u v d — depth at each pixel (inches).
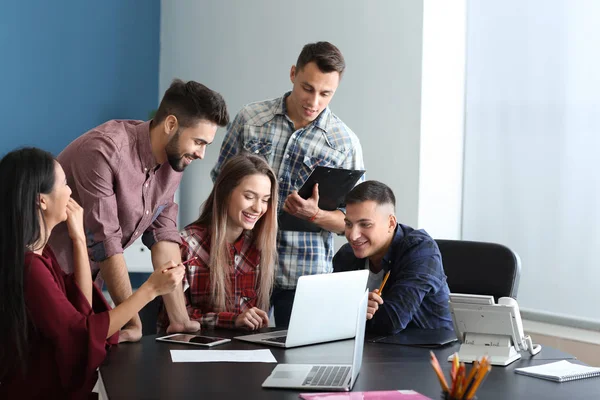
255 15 197.0
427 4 156.5
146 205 100.3
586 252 147.6
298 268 119.6
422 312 104.3
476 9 163.0
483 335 86.7
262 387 72.9
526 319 157.1
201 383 74.0
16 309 75.0
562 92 150.5
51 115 211.8
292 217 117.5
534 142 155.3
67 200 80.1
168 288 83.8
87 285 88.4
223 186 106.0
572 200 149.6
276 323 121.9
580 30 147.2
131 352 86.3
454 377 57.9
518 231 158.6
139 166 97.2
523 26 156.0
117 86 223.5
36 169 76.9
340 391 71.4
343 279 93.3
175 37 225.6
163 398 68.8
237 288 108.6
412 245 105.6
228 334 97.9
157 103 231.9
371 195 104.1
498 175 161.0
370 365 81.7
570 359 86.7
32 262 76.9
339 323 94.3
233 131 124.3
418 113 157.0
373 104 165.6
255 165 105.9
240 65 202.4
